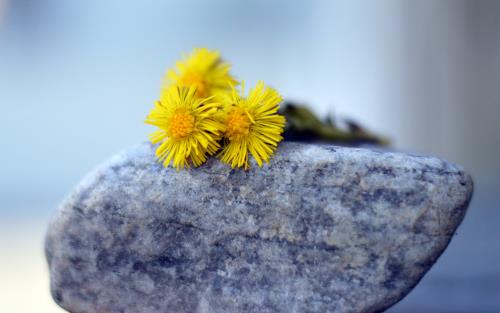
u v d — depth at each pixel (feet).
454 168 1.08
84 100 3.25
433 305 1.50
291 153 1.09
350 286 1.08
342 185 1.08
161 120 1.07
